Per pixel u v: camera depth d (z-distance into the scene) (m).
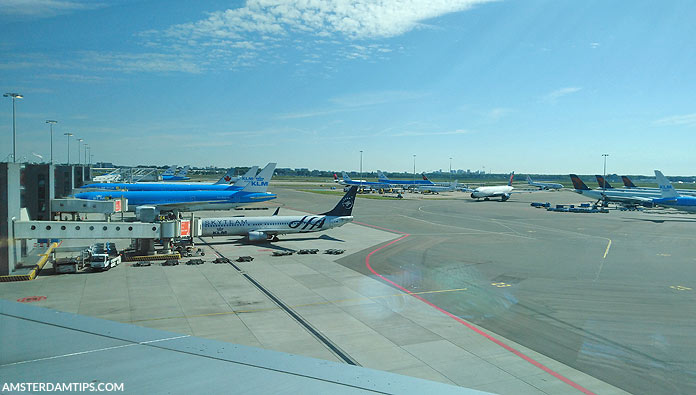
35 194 55.25
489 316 32.56
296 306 34.12
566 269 49.09
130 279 41.78
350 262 51.41
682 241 70.69
